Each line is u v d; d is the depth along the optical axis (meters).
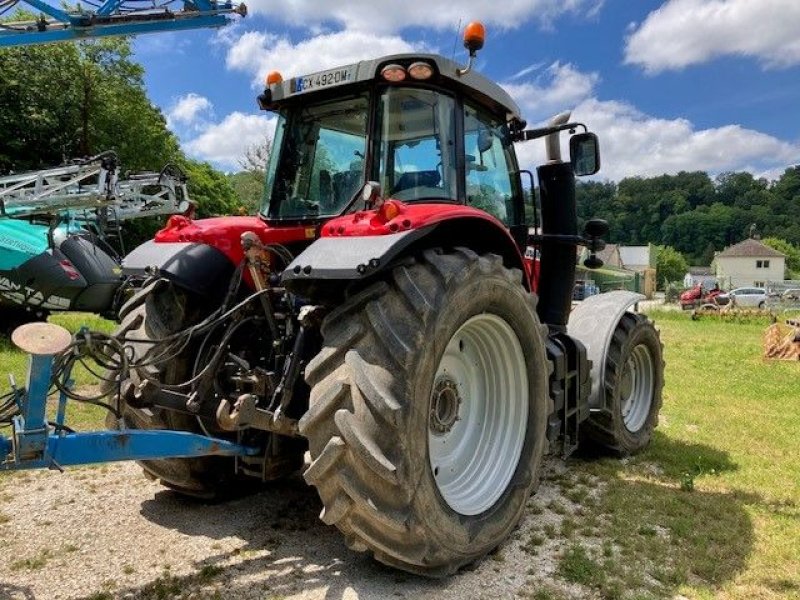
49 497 3.50
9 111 22.72
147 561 2.79
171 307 3.22
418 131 3.20
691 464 4.45
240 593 2.53
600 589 2.63
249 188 27.31
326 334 2.55
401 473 2.34
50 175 8.63
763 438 5.26
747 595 2.64
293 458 3.13
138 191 10.09
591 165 4.00
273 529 3.14
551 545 3.05
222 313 3.04
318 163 3.40
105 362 2.72
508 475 3.10
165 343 3.01
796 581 2.75
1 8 6.87
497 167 3.92
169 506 3.41
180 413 3.24
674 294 39.94
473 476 3.05
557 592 2.59
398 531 2.40
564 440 3.81
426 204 2.90
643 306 34.97
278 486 3.74
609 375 4.38
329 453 2.33
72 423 4.74
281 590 2.56
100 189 8.84
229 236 3.40
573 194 4.24
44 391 2.19
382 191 3.12
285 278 2.52
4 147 22.62
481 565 2.83
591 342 4.39
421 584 2.63
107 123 25.92
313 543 2.99
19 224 9.06
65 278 8.66
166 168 10.29
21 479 3.76
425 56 3.06
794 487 3.97
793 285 35.44
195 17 7.22
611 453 4.58
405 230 2.48
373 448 2.31
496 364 3.19
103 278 9.04
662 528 3.30
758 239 83.19
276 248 3.28
